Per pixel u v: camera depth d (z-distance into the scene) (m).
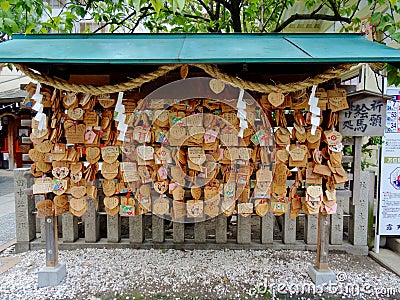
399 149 3.06
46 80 2.17
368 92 2.48
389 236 3.13
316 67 2.47
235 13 3.91
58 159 2.38
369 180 3.15
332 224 3.20
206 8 4.17
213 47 2.03
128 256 3.08
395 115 3.05
